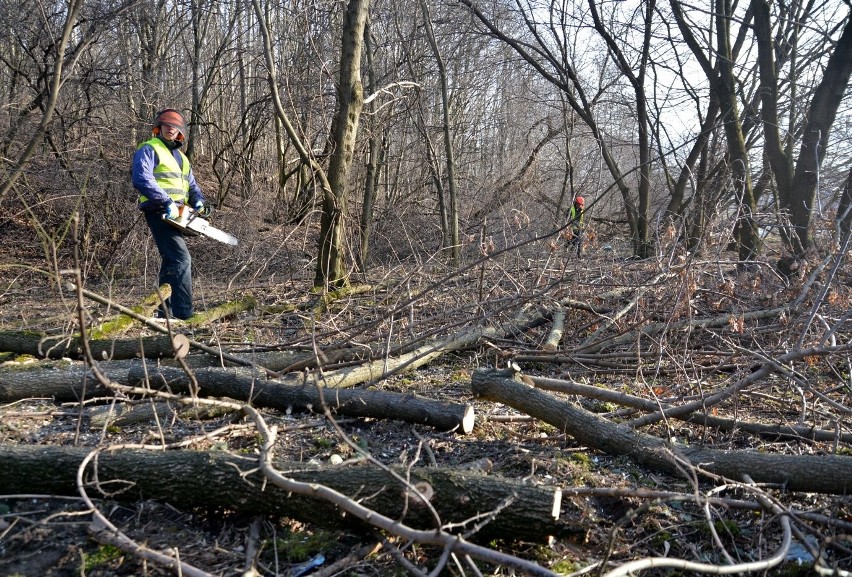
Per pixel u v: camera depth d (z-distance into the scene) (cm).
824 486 314
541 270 662
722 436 407
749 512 316
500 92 1662
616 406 461
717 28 1083
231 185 1478
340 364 503
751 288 654
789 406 443
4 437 387
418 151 1423
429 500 276
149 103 1237
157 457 308
